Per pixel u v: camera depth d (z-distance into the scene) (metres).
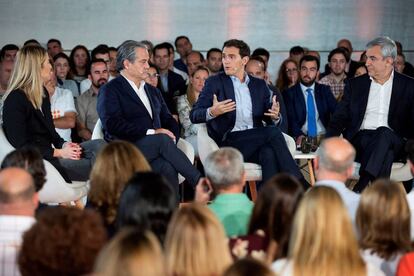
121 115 8.30
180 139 8.71
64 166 7.99
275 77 14.13
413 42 14.20
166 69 11.45
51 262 3.96
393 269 4.72
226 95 8.67
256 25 14.07
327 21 14.13
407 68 12.45
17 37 13.68
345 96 8.81
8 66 10.69
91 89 10.38
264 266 3.22
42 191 7.50
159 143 7.91
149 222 4.55
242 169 5.35
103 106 8.27
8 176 4.71
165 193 4.59
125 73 8.45
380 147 8.23
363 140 8.49
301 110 10.30
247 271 3.19
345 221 4.04
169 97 11.27
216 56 12.02
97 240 4.03
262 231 4.68
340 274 3.98
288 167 8.24
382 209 4.68
